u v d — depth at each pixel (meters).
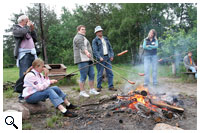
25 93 3.25
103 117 3.12
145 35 16.50
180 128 2.53
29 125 2.79
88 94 4.95
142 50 6.61
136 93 3.83
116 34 18.44
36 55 4.35
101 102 3.90
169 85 6.08
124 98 3.84
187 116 3.16
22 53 4.03
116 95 4.04
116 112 3.28
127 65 18.19
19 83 3.38
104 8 21.92
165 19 15.77
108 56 5.43
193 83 6.38
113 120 2.99
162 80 7.28
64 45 26.69
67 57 23.39
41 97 3.25
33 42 4.46
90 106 3.78
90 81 4.96
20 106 3.18
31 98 3.26
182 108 3.32
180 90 5.23
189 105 3.78
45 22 25.11
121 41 18.58
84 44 4.64
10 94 4.89
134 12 16.33
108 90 5.45
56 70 6.86
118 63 20.03
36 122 3.02
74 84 7.01
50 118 3.11
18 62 4.11
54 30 26.27
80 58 4.55
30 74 3.21
